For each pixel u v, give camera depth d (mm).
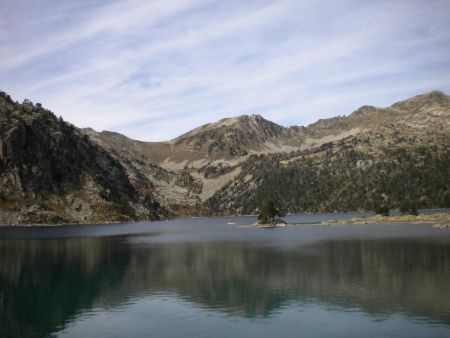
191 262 88688
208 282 65562
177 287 62312
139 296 57156
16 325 45094
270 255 95375
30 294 59719
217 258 93875
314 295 54344
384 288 56688
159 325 44031
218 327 42844
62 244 142625
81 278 72000
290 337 39344
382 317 44062
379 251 94125
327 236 142375
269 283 63125
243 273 72562
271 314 46719
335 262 80938
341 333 39844
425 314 44656
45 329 43594
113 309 50812
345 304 49375
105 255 106500
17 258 102125
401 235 131500
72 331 42844
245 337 39750
